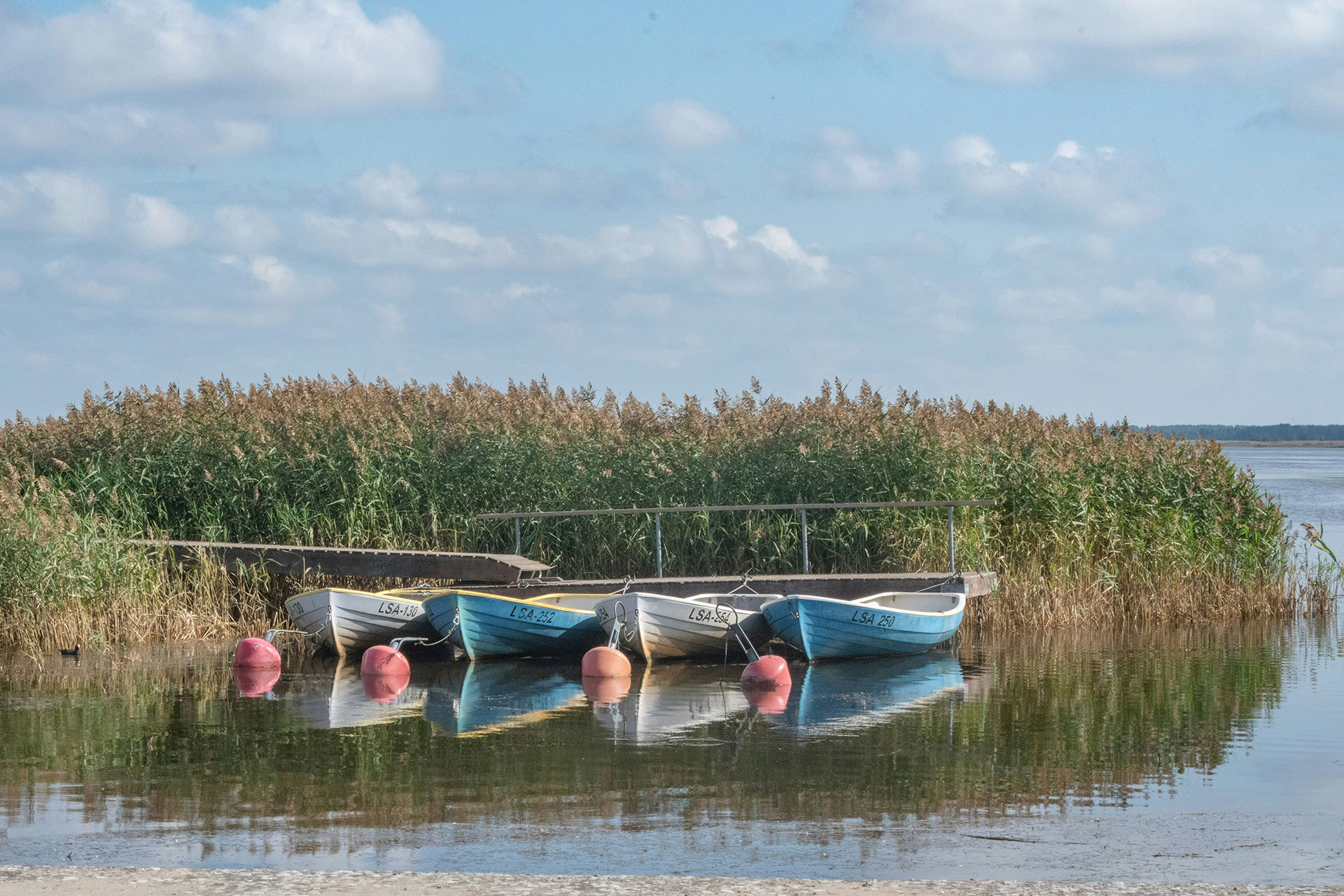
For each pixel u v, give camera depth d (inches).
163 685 672.4
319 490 926.4
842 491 900.6
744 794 438.3
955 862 360.5
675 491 919.0
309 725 565.3
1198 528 949.8
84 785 453.7
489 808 419.2
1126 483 948.6
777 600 762.2
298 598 791.1
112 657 764.6
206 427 961.5
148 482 934.4
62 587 788.0
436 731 551.8
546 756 498.6
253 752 506.3
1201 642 814.5
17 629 778.8
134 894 297.0
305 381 1077.1
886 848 373.7
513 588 829.2
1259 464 5674.2
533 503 929.5
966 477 908.6
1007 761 488.7
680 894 299.9
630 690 669.3
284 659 774.5
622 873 350.0
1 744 524.1
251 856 365.4
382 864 356.8
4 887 302.4
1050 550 927.7
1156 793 439.8
